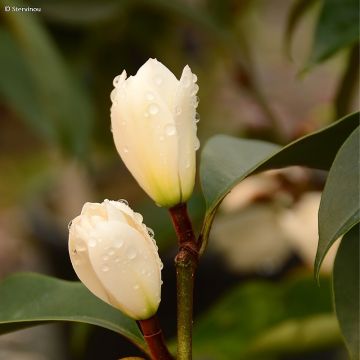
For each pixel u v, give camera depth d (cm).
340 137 31
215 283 70
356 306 30
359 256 31
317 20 38
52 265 73
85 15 61
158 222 50
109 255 27
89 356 71
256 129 57
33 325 32
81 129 49
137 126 28
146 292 28
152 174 29
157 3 56
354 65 45
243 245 70
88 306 32
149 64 29
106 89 69
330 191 28
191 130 29
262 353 47
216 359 54
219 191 31
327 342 46
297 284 45
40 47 47
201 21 57
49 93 48
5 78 56
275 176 51
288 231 53
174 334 70
